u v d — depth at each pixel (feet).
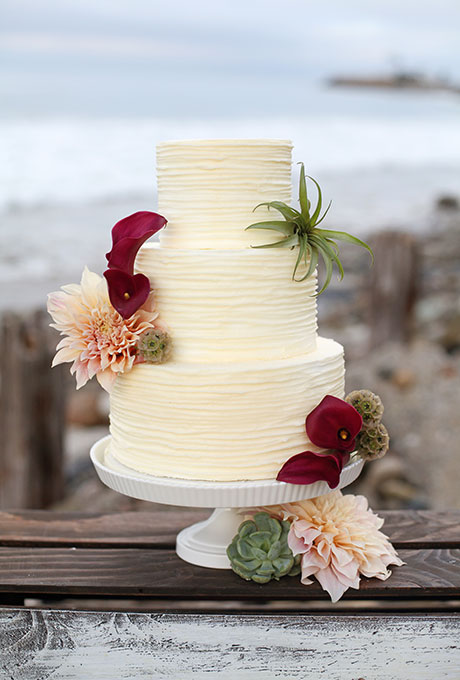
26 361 7.70
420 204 24.99
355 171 29.60
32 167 21.47
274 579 4.50
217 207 4.38
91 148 23.34
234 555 4.49
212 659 4.34
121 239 4.39
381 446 4.53
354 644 4.33
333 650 4.33
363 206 24.80
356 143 34.06
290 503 4.57
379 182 28.14
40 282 15.49
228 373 4.24
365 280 13.03
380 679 4.34
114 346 4.31
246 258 4.27
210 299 4.30
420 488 9.01
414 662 4.34
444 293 17.60
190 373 4.25
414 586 4.43
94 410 11.56
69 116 27.30
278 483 4.28
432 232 22.12
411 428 10.19
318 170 29.40
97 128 26.37
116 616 4.34
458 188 27.04
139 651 4.35
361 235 20.97
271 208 4.41
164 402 4.30
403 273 12.73
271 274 4.31
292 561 4.47
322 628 4.33
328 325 15.81
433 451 9.61
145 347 4.27
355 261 19.61
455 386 11.02
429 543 4.81
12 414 7.74
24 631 4.37
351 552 4.46
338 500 4.61
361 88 41.39
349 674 4.34
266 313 4.33
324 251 4.36
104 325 4.35
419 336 14.32
